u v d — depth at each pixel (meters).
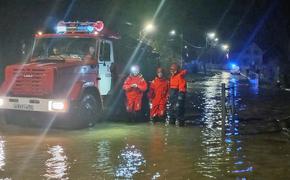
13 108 11.30
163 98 13.20
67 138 10.43
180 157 8.59
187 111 16.28
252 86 32.47
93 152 8.94
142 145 9.70
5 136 10.57
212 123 13.24
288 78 31.78
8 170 7.52
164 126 12.55
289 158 8.64
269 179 7.16
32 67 11.18
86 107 11.81
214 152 9.09
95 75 12.17
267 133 11.52
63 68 11.20
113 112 13.66
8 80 11.43
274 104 18.95
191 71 63.38
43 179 7.02
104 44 12.57
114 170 7.57
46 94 11.07
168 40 48.25
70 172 7.42
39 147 9.36
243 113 15.67
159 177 7.19
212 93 25.48
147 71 14.95
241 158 8.59
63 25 12.69
